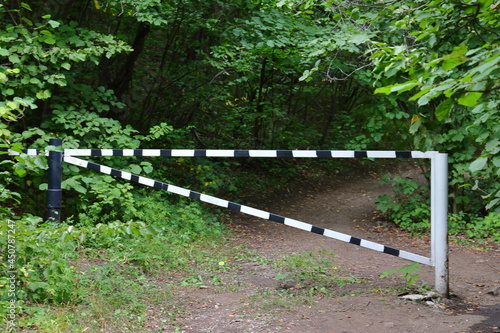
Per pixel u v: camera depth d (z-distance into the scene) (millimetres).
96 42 7438
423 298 4645
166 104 11602
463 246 7719
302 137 14703
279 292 4926
